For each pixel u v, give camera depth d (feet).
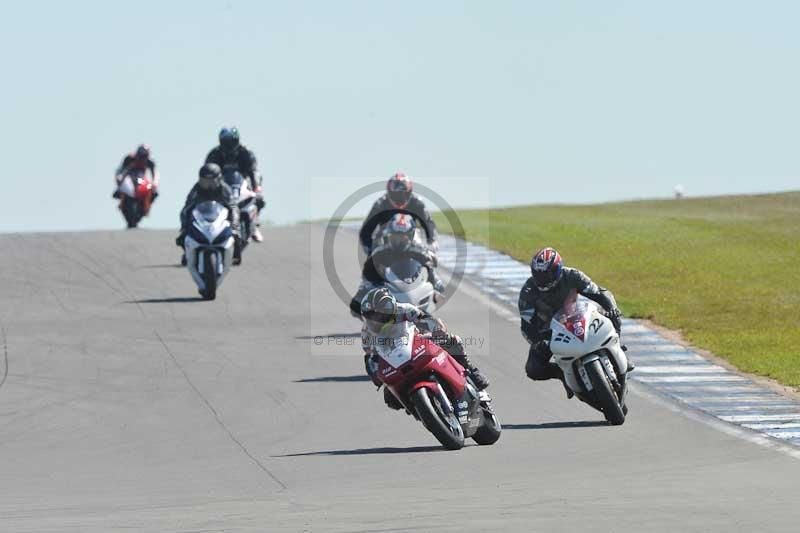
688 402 172.76
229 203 261.85
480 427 145.38
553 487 116.88
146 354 204.74
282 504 110.93
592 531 94.53
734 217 386.93
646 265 298.56
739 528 95.45
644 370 195.72
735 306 250.57
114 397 176.86
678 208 419.33
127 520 102.99
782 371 192.44
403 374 140.77
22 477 132.36
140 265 296.10
